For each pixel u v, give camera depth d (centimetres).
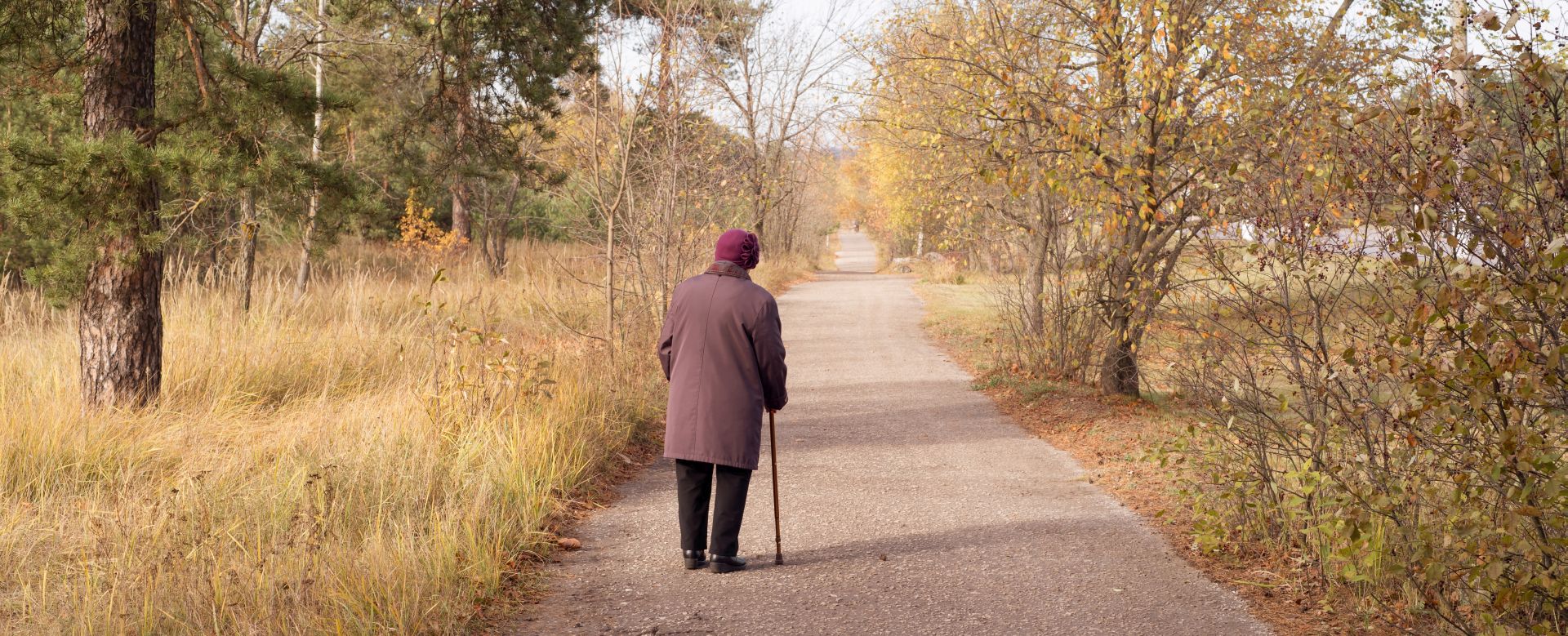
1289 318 456
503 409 695
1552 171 316
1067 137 823
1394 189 375
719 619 412
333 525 489
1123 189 819
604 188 1166
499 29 1234
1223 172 761
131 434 703
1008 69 927
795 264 3906
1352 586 427
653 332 1170
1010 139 964
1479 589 375
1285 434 483
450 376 745
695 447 462
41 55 824
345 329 1086
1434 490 366
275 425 775
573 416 727
